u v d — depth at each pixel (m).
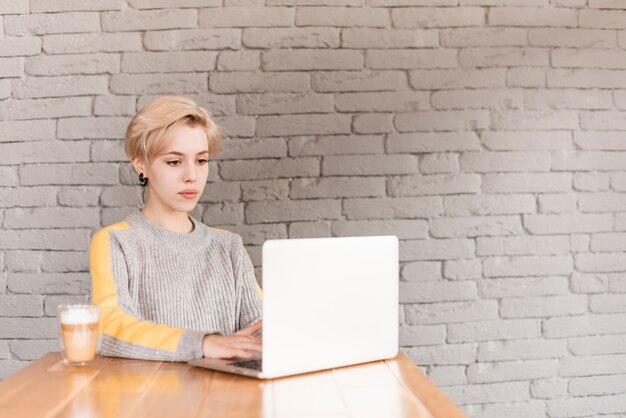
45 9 2.38
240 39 2.39
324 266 1.24
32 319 2.36
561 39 2.47
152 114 1.55
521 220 2.45
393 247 1.36
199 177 1.59
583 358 2.46
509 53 2.45
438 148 2.43
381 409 1.01
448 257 2.43
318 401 1.05
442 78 2.43
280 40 2.39
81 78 2.38
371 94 2.41
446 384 2.42
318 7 2.40
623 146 2.48
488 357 2.43
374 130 2.41
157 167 1.57
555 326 2.45
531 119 2.46
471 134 2.44
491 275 2.44
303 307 1.21
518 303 2.45
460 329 2.43
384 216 2.41
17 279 2.37
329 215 2.40
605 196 2.48
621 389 2.47
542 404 2.45
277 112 2.39
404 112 2.42
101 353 1.36
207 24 2.38
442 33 2.43
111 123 2.38
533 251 2.45
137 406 1.02
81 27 2.38
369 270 1.32
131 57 2.38
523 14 2.46
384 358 1.35
